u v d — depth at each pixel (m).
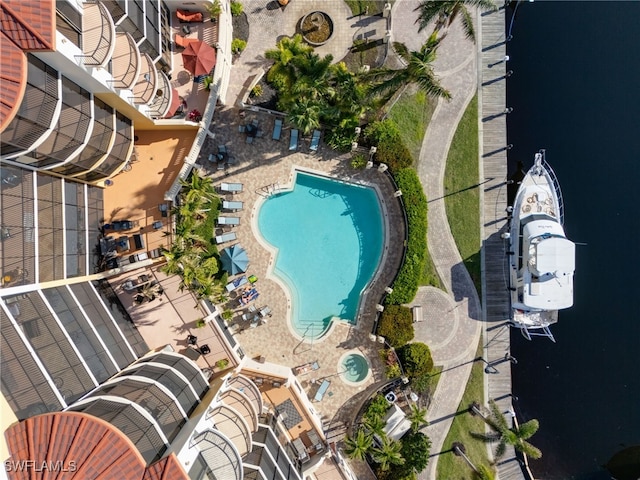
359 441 30.92
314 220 35.38
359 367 35.06
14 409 20.06
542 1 36.19
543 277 33.34
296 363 34.62
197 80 33.00
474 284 35.56
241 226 34.22
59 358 23.11
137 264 31.11
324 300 35.50
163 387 25.53
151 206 32.16
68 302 25.80
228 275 33.84
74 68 21.17
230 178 34.16
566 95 36.22
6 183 21.86
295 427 33.03
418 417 32.38
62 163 24.55
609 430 36.25
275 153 34.41
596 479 36.06
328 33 34.53
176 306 32.28
